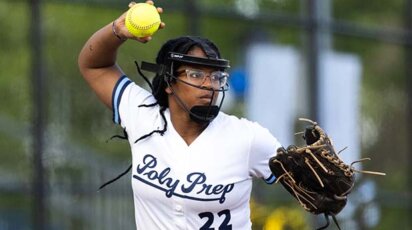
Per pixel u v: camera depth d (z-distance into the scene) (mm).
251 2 22844
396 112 25141
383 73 24844
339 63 23812
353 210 23562
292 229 21250
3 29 20141
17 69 20188
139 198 9094
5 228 19047
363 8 25094
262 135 9000
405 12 25469
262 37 22578
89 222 19922
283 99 22812
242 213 9070
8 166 19609
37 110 19562
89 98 20578
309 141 9039
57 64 20203
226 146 8898
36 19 19891
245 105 22297
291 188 8961
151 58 21625
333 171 8742
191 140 8992
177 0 21688
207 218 8922
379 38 24766
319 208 8961
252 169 9039
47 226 19312
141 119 9125
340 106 23766
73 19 20484
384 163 24812
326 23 23500
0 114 20078
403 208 24656
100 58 9375
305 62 23172
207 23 22016
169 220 8945
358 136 24188
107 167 20453
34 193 19250
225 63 8820
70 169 19875
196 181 8820
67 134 20094
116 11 21016
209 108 8789
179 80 8812
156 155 8984
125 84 9414
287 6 23266
